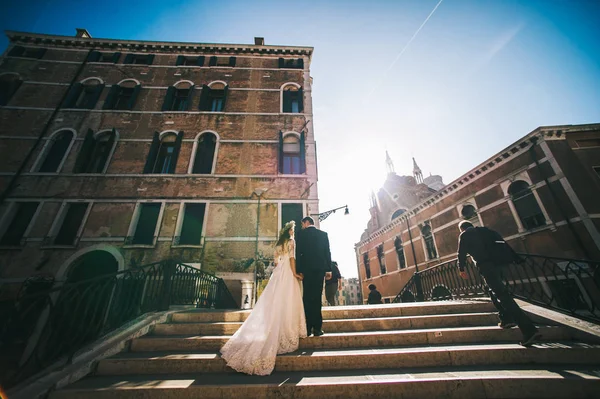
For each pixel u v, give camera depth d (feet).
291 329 10.19
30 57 44.98
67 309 9.78
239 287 28.91
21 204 31.68
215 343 10.90
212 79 45.83
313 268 11.71
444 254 49.85
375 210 96.53
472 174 44.88
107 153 35.55
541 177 34.68
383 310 13.93
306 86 45.68
